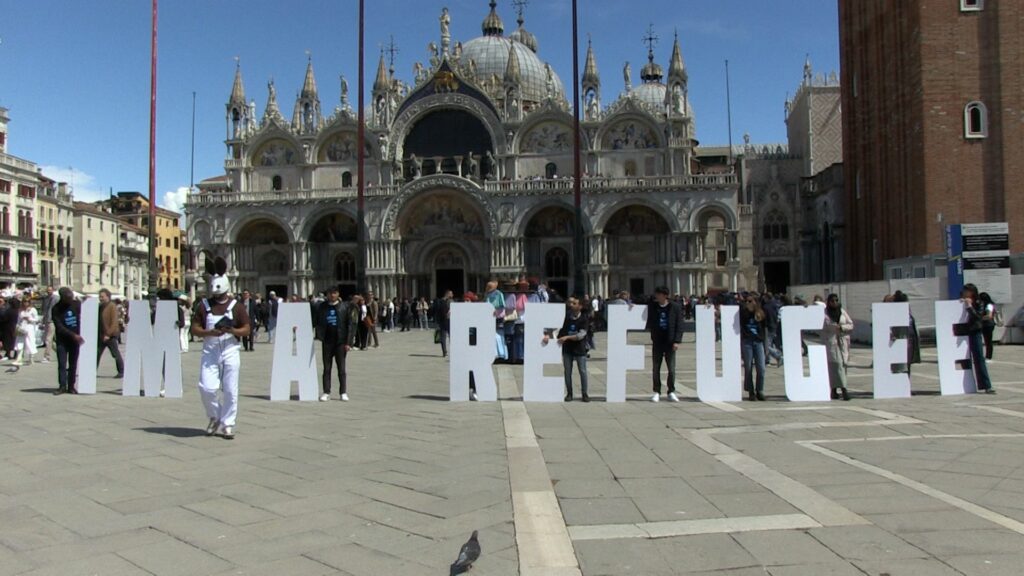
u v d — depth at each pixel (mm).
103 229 115875
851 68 57344
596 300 57875
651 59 116250
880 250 51094
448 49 81562
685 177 74375
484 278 79688
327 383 21500
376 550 8859
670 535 9219
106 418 18047
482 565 8398
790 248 92625
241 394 23078
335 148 83000
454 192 77500
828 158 94562
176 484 11742
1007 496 10625
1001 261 36250
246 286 83188
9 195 91938
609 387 20516
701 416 17938
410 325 70750
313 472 12461
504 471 12398
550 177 79375
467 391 20953
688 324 63750
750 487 11273
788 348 20750
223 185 111125
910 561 8234
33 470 12672
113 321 28094
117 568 8320
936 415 17547
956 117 43750
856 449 13828
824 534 9133
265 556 8672
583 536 9227
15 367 31203
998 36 43375
